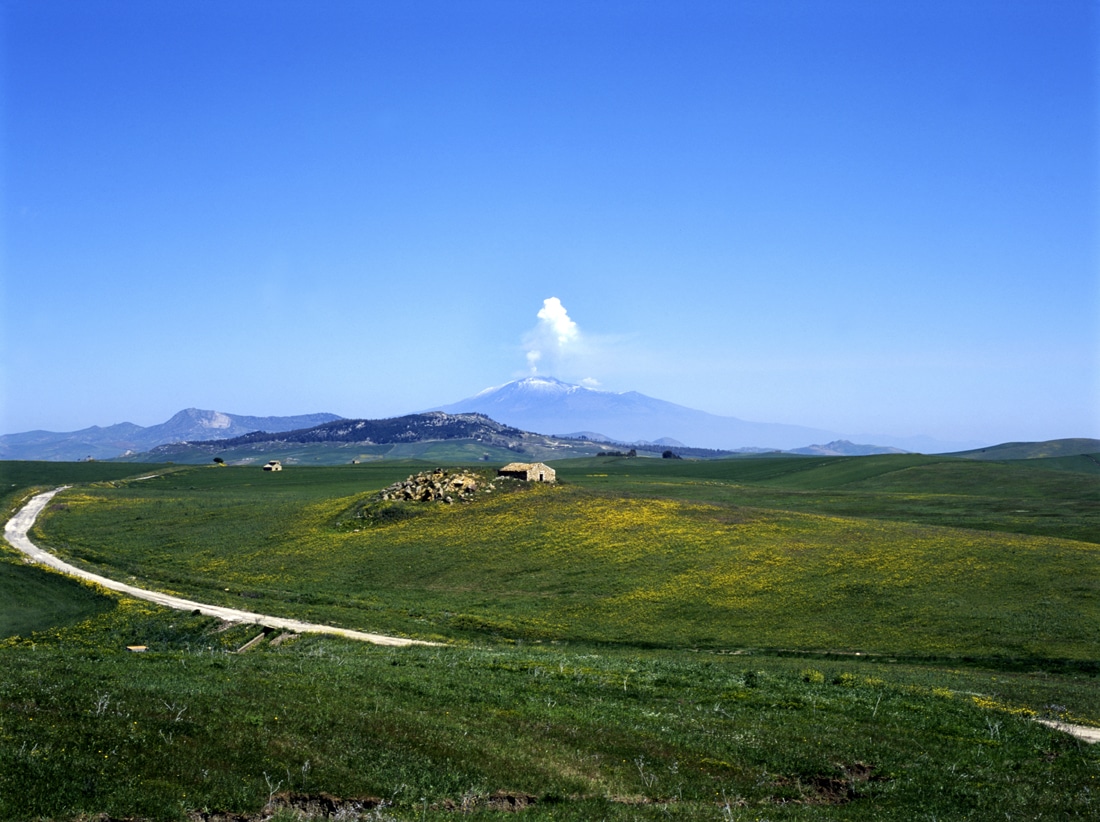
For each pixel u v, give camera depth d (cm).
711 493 15762
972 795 2764
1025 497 15588
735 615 7031
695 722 3353
